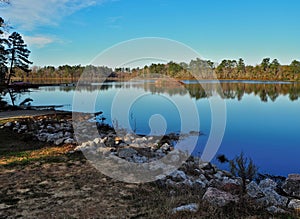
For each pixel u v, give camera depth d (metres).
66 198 4.27
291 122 14.55
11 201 4.15
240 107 20.23
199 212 3.67
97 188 4.69
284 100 24.48
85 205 4.03
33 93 30.84
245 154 8.82
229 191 4.52
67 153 6.89
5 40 28.80
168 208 3.86
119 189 4.66
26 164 6.01
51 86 41.88
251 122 14.60
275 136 11.48
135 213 3.76
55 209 3.90
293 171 7.36
